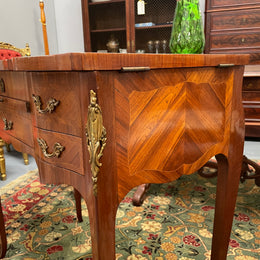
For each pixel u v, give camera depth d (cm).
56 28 371
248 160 148
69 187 174
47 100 57
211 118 72
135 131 54
